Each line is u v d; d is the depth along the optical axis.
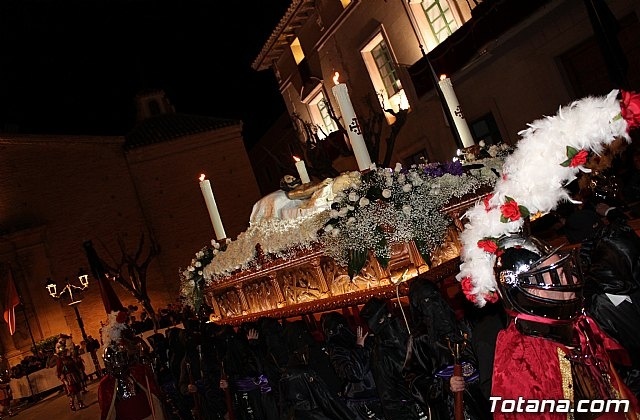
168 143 28.50
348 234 4.84
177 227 28.27
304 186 5.87
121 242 26.45
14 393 19.97
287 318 6.23
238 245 6.82
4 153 25.20
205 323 7.77
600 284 3.97
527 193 2.82
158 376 9.32
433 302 3.97
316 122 25.09
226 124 29.23
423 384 4.10
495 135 16.36
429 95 17.30
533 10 13.53
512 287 2.76
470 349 3.90
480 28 14.95
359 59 20.75
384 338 4.56
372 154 15.01
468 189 5.10
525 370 2.70
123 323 7.84
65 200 26.25
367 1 19.44
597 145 2.75
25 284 24.17
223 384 6.96
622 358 3.42
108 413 7.34
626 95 2.60
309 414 5.41
